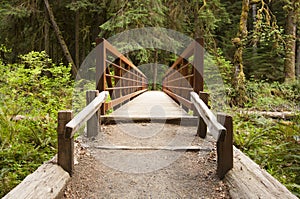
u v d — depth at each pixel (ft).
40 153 11.20
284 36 33.63
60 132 8.21
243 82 30.17
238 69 30.94
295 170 11.22
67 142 8.24
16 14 37.45
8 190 8.57
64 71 25.45
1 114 12.75
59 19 46.50
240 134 14.78
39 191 6.55
